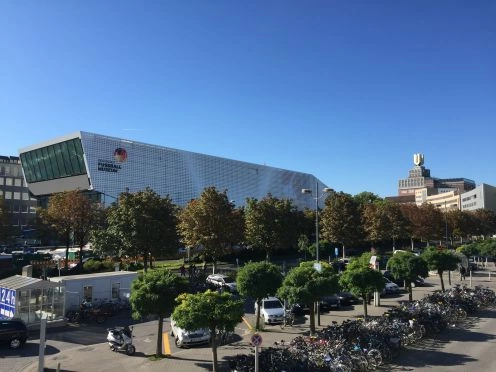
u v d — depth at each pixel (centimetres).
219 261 6619
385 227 7288
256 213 5538
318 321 2631
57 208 5600
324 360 1641
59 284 2862
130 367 1858
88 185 8906
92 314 2917
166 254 4734
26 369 1906
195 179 10906
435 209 9338
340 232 6619
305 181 15138
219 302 1628
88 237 5962
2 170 12962
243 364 1596
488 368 1742
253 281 2388
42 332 1698
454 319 2633
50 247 9194
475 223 10494
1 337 2212
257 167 13050
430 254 3553
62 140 9069
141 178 9619
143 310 1869
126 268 5259
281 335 2406
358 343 1853
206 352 2078
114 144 9188
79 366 1911
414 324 2219
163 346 2258
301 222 7131
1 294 2819
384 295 3853
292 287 2172
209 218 4809
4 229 6400
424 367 1769
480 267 6366
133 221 4488
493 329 2436
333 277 2231
